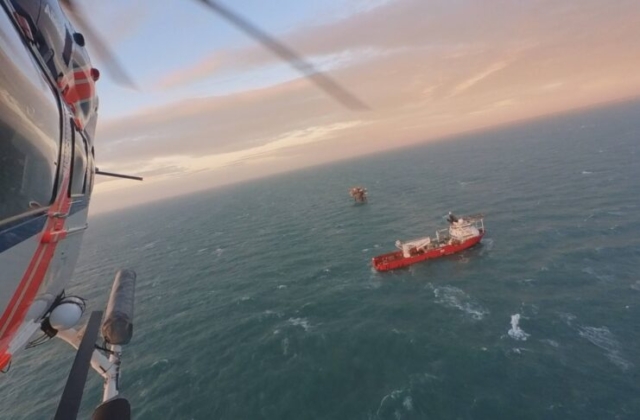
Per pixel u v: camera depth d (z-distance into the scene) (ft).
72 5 26.68
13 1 23.49
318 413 133.90
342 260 301.22
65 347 222.48
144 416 147.84
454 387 135.33
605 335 151.43
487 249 262.06
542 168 544.21
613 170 423.64
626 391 122.52
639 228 248.93
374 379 146.30
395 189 626.23
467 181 567.18
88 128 38.40
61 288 30.01
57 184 24.32
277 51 20.26
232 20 20.24
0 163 17.48
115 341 34.19
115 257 507.71
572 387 127.75
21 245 19.20
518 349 150.82
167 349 200.85
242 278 302.45
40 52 26.91
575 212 309.83
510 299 191.21
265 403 143.13
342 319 199.11
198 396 154.30
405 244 264.11
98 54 28.63
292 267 307.37
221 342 197.26
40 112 22.18
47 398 172.76
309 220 507.30
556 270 213.87
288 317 212.84
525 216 327.26
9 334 21.22
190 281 322.75
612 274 198.29
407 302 206.18
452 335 167.32
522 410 122.01
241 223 604.08
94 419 29.32
